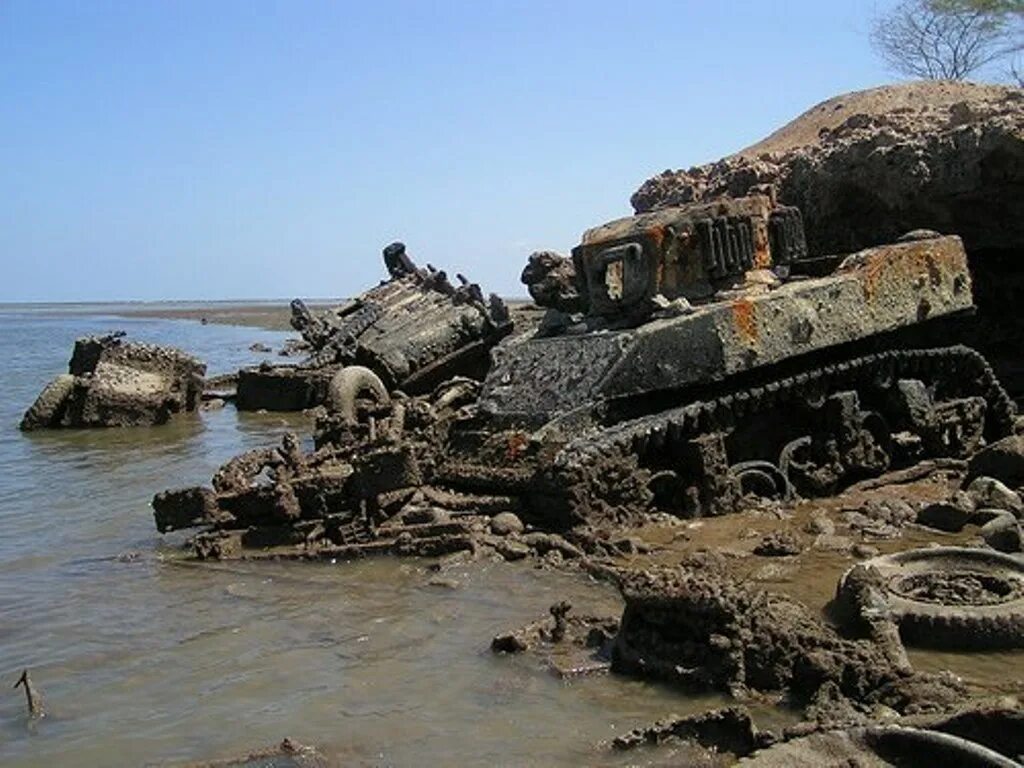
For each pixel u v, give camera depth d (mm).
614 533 12062
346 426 16375
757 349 13266
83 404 26312
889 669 7594
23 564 12711
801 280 15273
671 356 13227
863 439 14477
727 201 15367
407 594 10656
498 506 12609
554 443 12938
